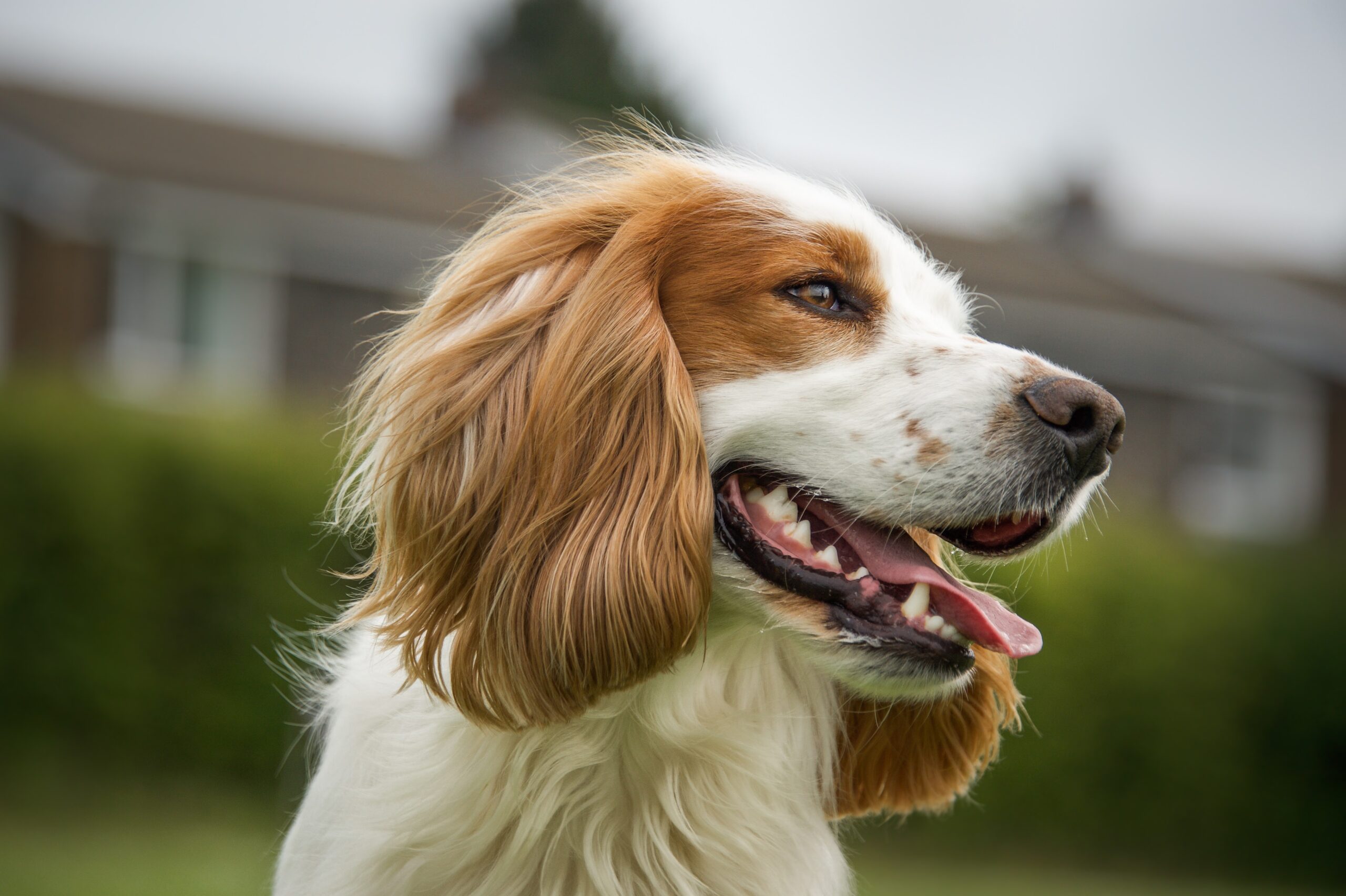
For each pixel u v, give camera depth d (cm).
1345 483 2277
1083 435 303
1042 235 3231
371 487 316
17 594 1077
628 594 283
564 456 289
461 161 2312
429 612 290
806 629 296
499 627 286
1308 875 1298
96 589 1084
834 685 345
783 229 319
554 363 293
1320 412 2283
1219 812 1274
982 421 300
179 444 1102
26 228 1783
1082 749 1220
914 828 1205
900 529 313
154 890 702
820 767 341
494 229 343
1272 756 1294
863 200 403
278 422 1202
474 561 291
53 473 1084
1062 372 308
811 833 324
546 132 2505
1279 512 2236
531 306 306
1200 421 2222
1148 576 1254
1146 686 1238
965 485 299
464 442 295
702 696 307
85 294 1788
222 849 883
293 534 1107
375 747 308
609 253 306
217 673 1092
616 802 303
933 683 292
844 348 315
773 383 312
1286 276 2828
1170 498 2181
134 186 1791
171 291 1816
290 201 1883
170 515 1093
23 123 1888
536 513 287
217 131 2155
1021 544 312
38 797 1061
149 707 1087
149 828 977
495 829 296
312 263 1845
